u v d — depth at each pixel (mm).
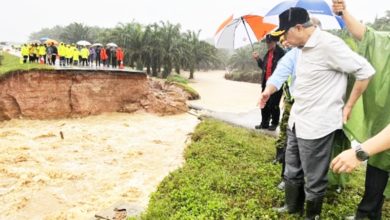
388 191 3771
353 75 3545
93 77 19969
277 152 6844
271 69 8141
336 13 3840
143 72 22531
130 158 13234
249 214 4477
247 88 46344
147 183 10680
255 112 14398
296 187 4160
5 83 17141
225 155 7836
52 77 18391
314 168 3652
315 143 3543
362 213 3881
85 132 16766
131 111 21406
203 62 60281
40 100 18094
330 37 3338
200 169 6867
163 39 46969
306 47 3430
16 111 17562
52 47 24031
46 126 17250
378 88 3613
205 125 12312
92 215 8500
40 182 10531
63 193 9852
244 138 9219
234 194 5418
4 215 8539
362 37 3750
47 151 13719
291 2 5805
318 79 3457
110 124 18703
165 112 21812
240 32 7805
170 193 5457
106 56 27359
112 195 9742
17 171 11281
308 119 3559
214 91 40344
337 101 3469
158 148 14664
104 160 12906
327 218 4137
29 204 9117
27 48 23000
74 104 19203
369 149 2215
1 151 13336
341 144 3852
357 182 5809
